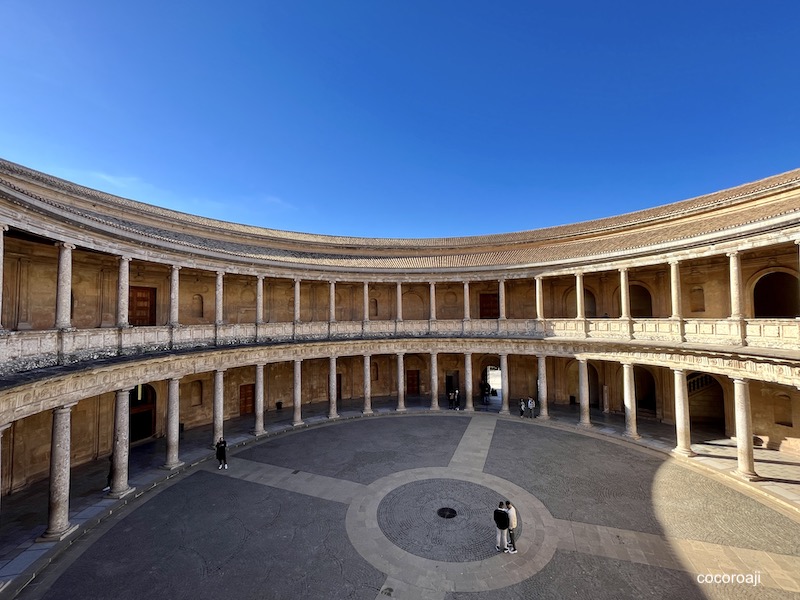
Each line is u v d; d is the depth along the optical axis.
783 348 18.27
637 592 11.84
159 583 12.39
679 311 23.69
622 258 26.62
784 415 23.48
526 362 38.41
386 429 29.16
